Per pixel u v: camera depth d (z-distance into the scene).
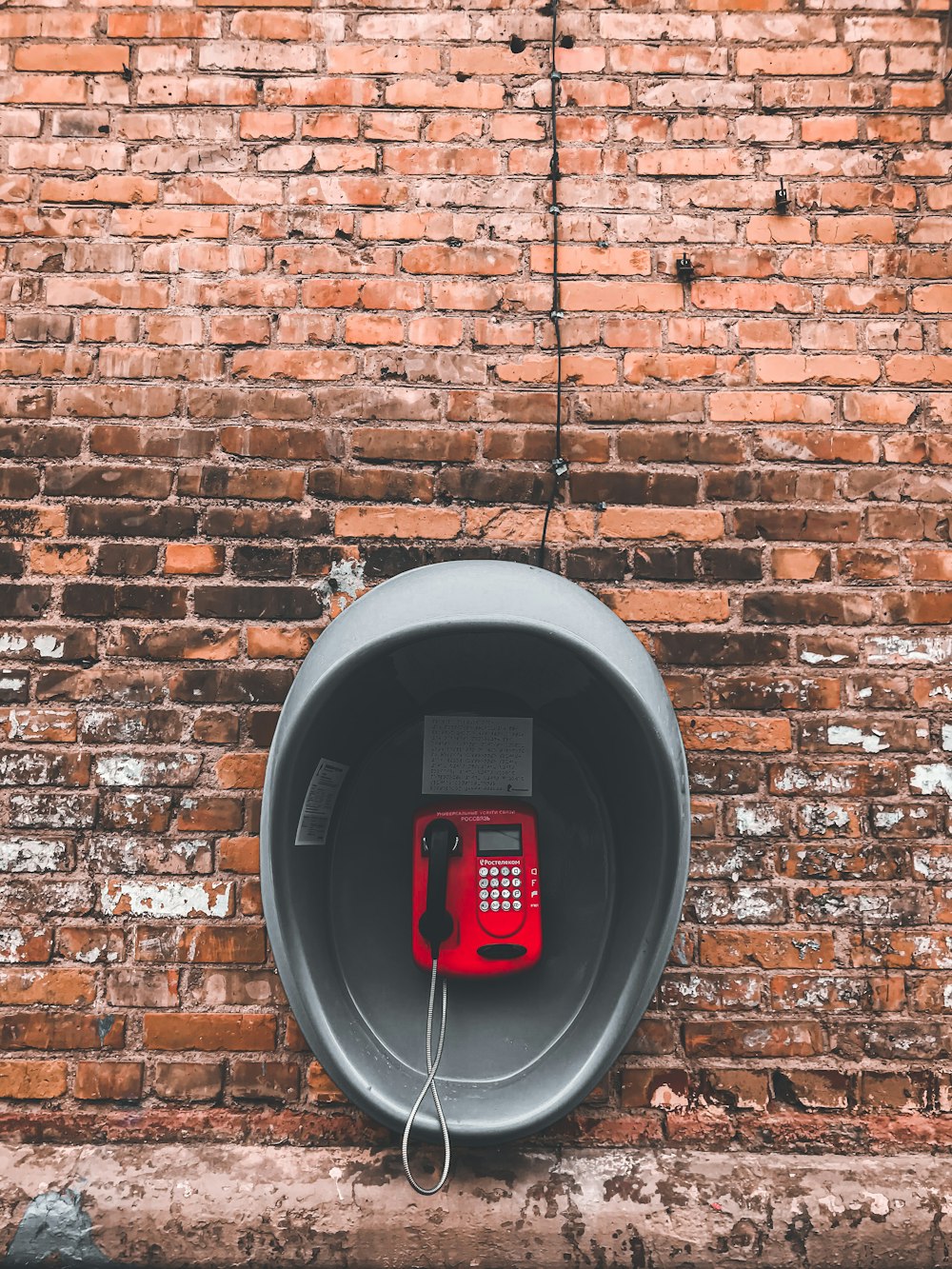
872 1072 1.72
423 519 1.84
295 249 1.89
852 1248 1.60
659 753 1.47
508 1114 1.47
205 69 1.93
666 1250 1.59
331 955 1.61
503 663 1.60
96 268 1.89
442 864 1.55
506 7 1.93
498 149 1.91
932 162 1.92
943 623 1.83
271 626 1.82
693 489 1.86
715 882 1.77
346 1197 1.62
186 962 1.74
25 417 1.86
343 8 1.93
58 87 1.92
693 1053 1.72
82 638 1.82
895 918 1.76
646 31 1.94
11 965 1.74
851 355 1.89
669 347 1.88
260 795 1.79
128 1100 1.71
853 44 1.94
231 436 1.86
